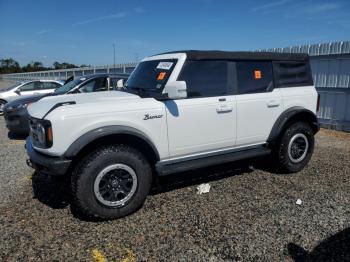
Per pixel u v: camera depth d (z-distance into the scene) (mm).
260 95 4863
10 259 2984
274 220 3654
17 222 3695
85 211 3582
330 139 8312
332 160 6113
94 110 3615
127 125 3744
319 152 6773
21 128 8562
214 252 3043
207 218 3727
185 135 4199
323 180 4980
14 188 4777
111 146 3688
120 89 4953
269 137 5043
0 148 7496
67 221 3713
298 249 3074
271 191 4535
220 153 4625
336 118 9695
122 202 3734
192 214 3838
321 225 3525
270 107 4965
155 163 4047
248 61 4863
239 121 4664
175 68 4195
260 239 3256
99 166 3557
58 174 3477
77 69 27188
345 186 4715
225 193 4473
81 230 3506
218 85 4512
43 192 4605
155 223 3635
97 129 3562
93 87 8359
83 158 3592
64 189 4688
